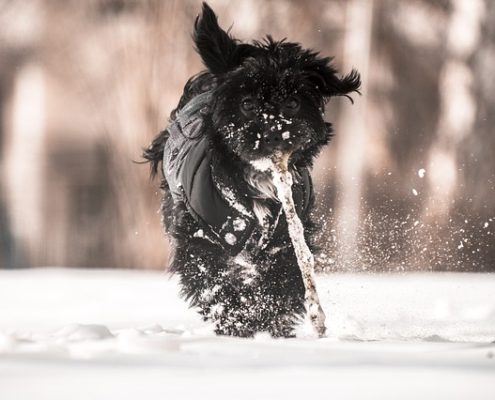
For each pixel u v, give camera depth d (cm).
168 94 2052
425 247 1831
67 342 560
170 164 833
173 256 845
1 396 394
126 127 2045
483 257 1894
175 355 505
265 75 724
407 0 2464
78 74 2542
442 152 2323
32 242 2434
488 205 2138
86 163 3070
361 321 912
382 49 2462
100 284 1485
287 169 733
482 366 470
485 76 2381
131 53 2067
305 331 820
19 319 1034
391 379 431
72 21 2572
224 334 791
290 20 2281
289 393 401
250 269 780
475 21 2398
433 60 2462
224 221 762
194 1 2094
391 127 2427
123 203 2019
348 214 2308
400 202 2289
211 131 752
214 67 773
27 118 3384
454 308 1041
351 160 2372
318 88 766
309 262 702
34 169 3150
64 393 400
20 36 2845
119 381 426
